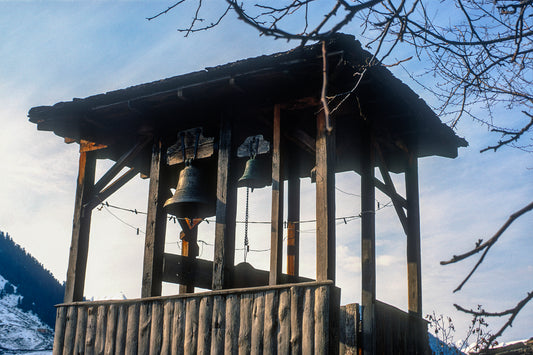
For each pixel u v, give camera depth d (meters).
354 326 9.72
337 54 8.62
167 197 10.95
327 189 9.20
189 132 10.66
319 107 9.60
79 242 11.25
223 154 10.24
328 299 8.42
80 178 11.70
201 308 9.34
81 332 10.42
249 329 8.84
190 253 12.31
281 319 8.65
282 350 8.51
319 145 9.48
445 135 11.49
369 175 10.41
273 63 9.32
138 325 9.88
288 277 10.70
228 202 10.02
